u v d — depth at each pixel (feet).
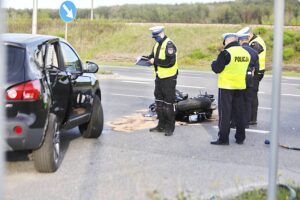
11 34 33.42
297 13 206.49
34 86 28.89
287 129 48.96
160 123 44.68
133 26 192.34
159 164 33.68
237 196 25.98
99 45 184.34
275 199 17.29
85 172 31.22
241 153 37.68
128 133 44.04
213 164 34.09
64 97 34.04
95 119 40.57
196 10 261.44
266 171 32.55
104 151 36.99
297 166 34.47
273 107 16.80
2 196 10.80
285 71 134.92
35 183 28.68
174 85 43.01
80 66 39.42
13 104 28.19
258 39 48.96
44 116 29.37
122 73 110.01
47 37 34.40
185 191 27.55
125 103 63.26
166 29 182.91
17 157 33.83
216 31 177.88
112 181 29.43
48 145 30.09
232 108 40.83
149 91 76.43
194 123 50.06
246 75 39.96
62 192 27.20
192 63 155.53
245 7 236.02
